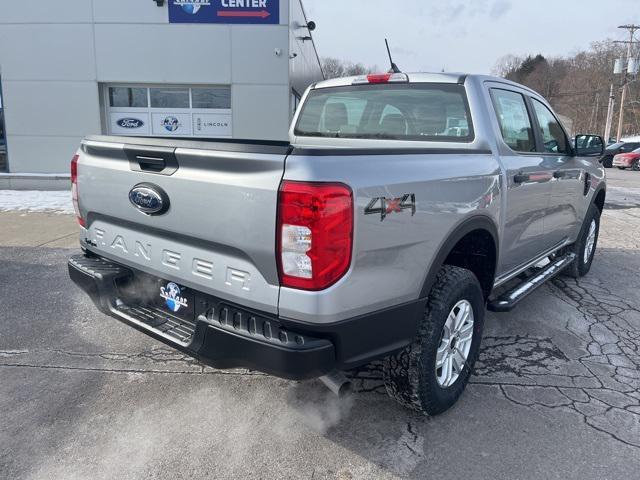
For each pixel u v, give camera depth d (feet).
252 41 39.81
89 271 9.75
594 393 10.62
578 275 18.34
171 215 8.19
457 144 11.02
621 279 18.89
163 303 9.14
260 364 7.22
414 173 8.02
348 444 8.80
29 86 40.86
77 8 39.55
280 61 40.14
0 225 27.02
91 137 10.02
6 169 42.52
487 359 12.10
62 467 8.09
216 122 42.39
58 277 17.84
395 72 12.46
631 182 66.13
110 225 9.78
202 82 40.52
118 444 8.69
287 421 9.43
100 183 9.56
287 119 41.11
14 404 9.82
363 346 7.56
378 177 7.33
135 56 40.22
